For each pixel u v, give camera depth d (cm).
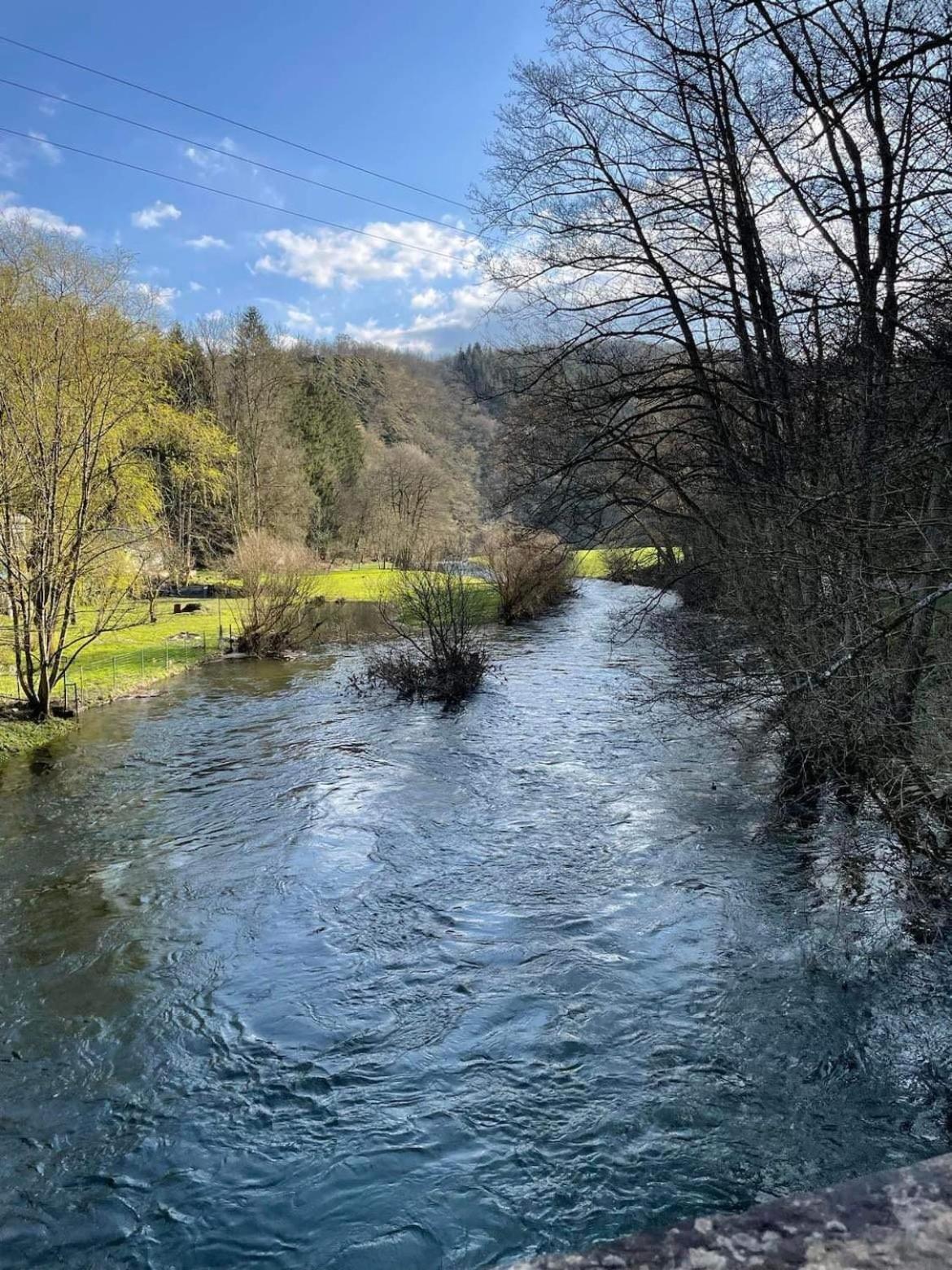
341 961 747
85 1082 596
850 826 845
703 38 1153
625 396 1300
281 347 5444
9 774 1280
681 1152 520
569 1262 104
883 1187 116
